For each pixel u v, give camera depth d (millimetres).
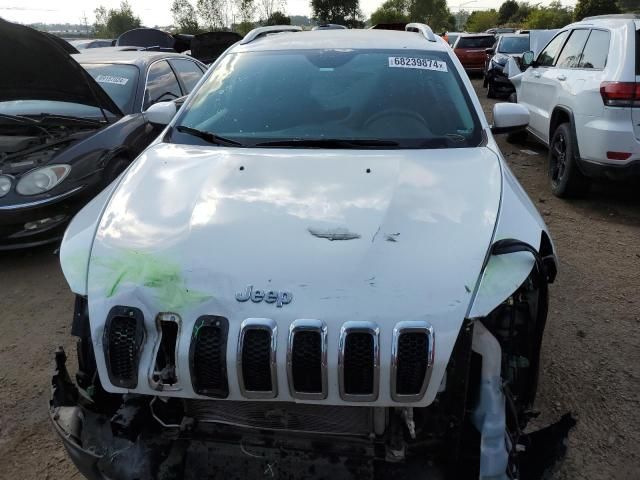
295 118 2953
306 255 1910
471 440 1879
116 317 1838
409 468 1811
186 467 1890
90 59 5922
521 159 7609
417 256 1902
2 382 3066
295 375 1716
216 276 1869
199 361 1756
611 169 5062
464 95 3076
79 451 1861
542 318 2021
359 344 1705
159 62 6145
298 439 1868
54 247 4785
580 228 5148
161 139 2975
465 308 1777
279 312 1752
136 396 1927
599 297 3879
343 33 3777
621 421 2723
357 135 2820
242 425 1898
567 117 6008
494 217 2109
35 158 4402
